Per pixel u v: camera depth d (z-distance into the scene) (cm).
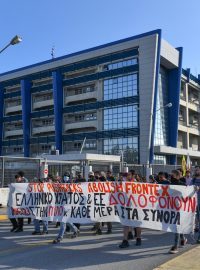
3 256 866
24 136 7300
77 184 1060
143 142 5744
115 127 6125
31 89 7494
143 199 959
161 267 707
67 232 1226
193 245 979
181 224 914
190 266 714
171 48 6219
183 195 925
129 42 6053
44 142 7112
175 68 6425
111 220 998
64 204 1070
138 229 995
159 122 6097
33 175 2200
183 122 6931
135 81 5953
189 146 7269
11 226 1388
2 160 2073
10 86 7912
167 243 1030
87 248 961
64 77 6969
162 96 6256
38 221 1189
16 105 7875
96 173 1355
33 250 936
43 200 1114
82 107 6588
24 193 1162
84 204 1043
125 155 5894
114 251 920
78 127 6638
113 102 6184
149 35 5862
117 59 6206
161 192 944
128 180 1059
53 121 7200
